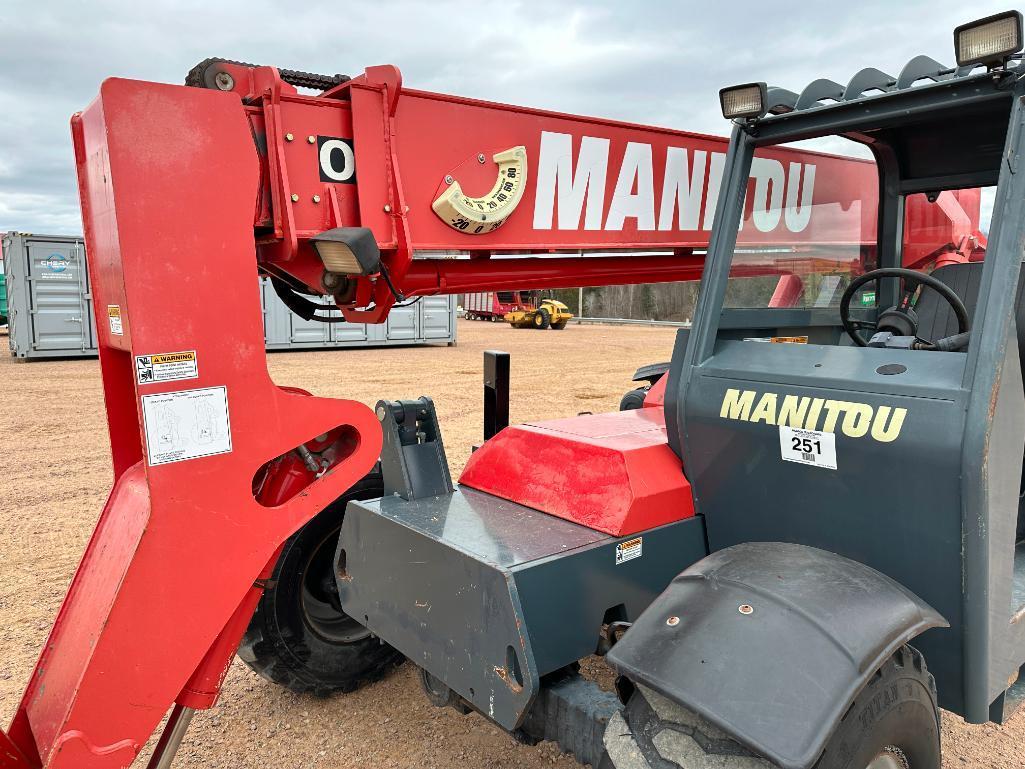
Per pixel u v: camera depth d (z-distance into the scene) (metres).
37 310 12.98
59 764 1.60
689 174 2.74
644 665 1.51
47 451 6.64
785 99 2.18
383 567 2.22
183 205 1.61
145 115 1.55
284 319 15.40
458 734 2.68
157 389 1.61
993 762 2.46
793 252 2.48
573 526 2.12
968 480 1.62
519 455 2.44
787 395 1.95
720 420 2.08
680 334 2.25
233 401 1.71
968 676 1.78
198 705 1.83
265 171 1.92
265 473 1.91
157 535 1.65
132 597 1.64
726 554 1.77
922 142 2.64
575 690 1.83
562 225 2.46
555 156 2.41
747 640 1.47
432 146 2.16
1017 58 1.69
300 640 2.76
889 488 1.77
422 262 2.37
